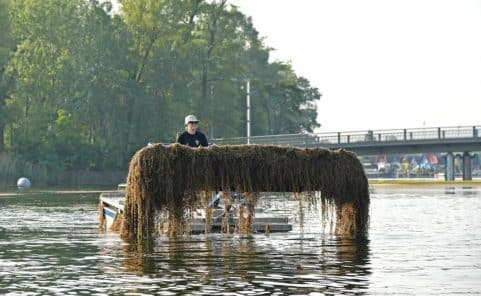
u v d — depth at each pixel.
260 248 23.09
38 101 111.06
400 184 121.06
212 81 118.62
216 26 118.00
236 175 25.94
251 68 154.88
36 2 113.50
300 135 105.19
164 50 112.31
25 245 24.58
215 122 116.81
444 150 105.94
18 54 111.00
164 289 16.39
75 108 108.88
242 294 15.84
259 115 139.12
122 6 113.19
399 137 105.44
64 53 110.75
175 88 113.19
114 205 29.19
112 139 108.62
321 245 23.89
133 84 109.06
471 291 16.16
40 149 108.31
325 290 16.23
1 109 110.12
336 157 26.72
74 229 30.69
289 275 18.08
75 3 114.75
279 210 40.72
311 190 26.56
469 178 138.62
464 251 22.59
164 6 112.88
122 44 110.00
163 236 25.94
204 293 15.95
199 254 21.72
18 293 16.09
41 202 53.94
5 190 83.19
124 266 19.61
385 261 20.38
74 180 108.75
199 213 26.48
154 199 25.62
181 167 25.66
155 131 110.19
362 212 26.89
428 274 18.25
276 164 26.19
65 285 16.95
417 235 27.53
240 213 27.14
